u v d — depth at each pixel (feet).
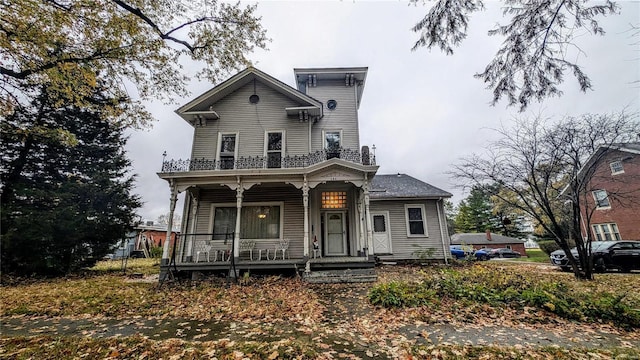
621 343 13.47
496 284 22.35
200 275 32.81
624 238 56.39
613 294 19.85
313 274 30.96
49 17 18.38
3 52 19.20
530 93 12.48
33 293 26.37
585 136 32.83
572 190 34.37
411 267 42.32
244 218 39.34
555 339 13.91
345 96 45.80
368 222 34.04
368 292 23.39
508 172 36.68
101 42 21.13
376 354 12.20
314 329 15.43
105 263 64.59
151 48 22.57
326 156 40.78
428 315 17.37
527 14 11.00
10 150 44.09
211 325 16.39
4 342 13.80
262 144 41.47
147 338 14.20
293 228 38.83
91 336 14.71
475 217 130.72
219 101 43.39
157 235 110.93
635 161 53.78
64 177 48.29
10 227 38.22
